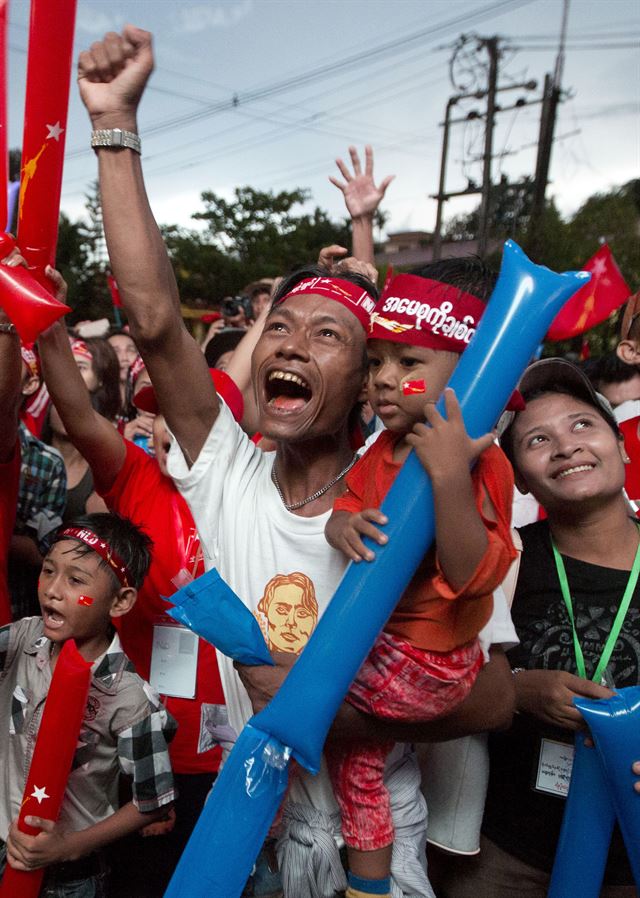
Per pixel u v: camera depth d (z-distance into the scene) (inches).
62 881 75.7
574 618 73.4
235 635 54.9
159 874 89.0
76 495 132.0
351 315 59.8
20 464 90.6
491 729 60.1
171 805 77.2
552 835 72.8
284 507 61.5
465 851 70.5
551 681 66.6
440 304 53.8
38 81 55.5
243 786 50.9
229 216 1469.0
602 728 59.6
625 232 726.5
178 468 64.8
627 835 60.6
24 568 116.1
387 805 59.2
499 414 49.3
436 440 47.4
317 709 49.2
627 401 134.9
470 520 47.5
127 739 75.2
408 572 49.4
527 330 48.6
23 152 58.6
